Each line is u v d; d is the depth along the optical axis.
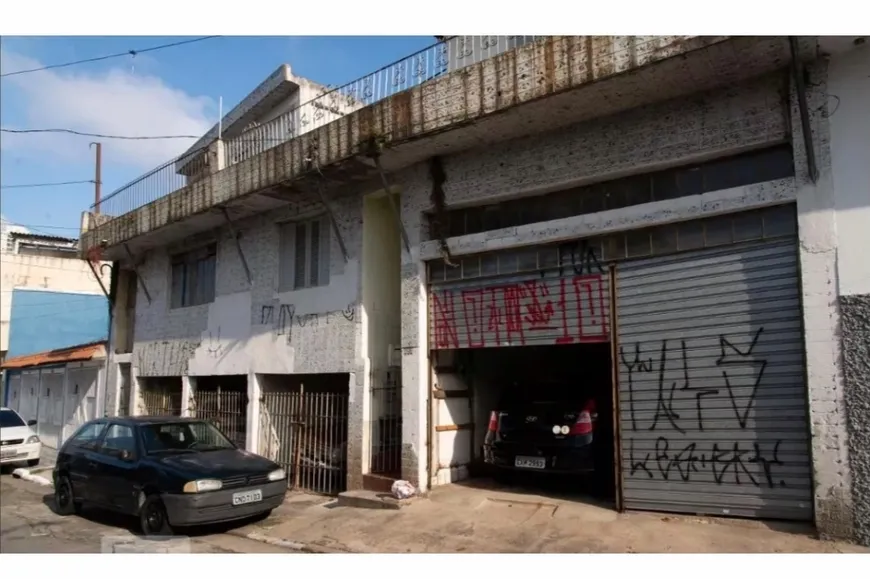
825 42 5.54
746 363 6.13
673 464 6.48
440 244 8.44
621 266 7.05
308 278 10.92
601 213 7.08
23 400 22.41
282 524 7.95
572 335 7.36
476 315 8.24
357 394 9.50
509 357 10.22
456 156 8.45
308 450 10.34
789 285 5.96
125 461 8.31
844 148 5.67
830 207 5.68
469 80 7.33
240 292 12.14
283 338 11.00
